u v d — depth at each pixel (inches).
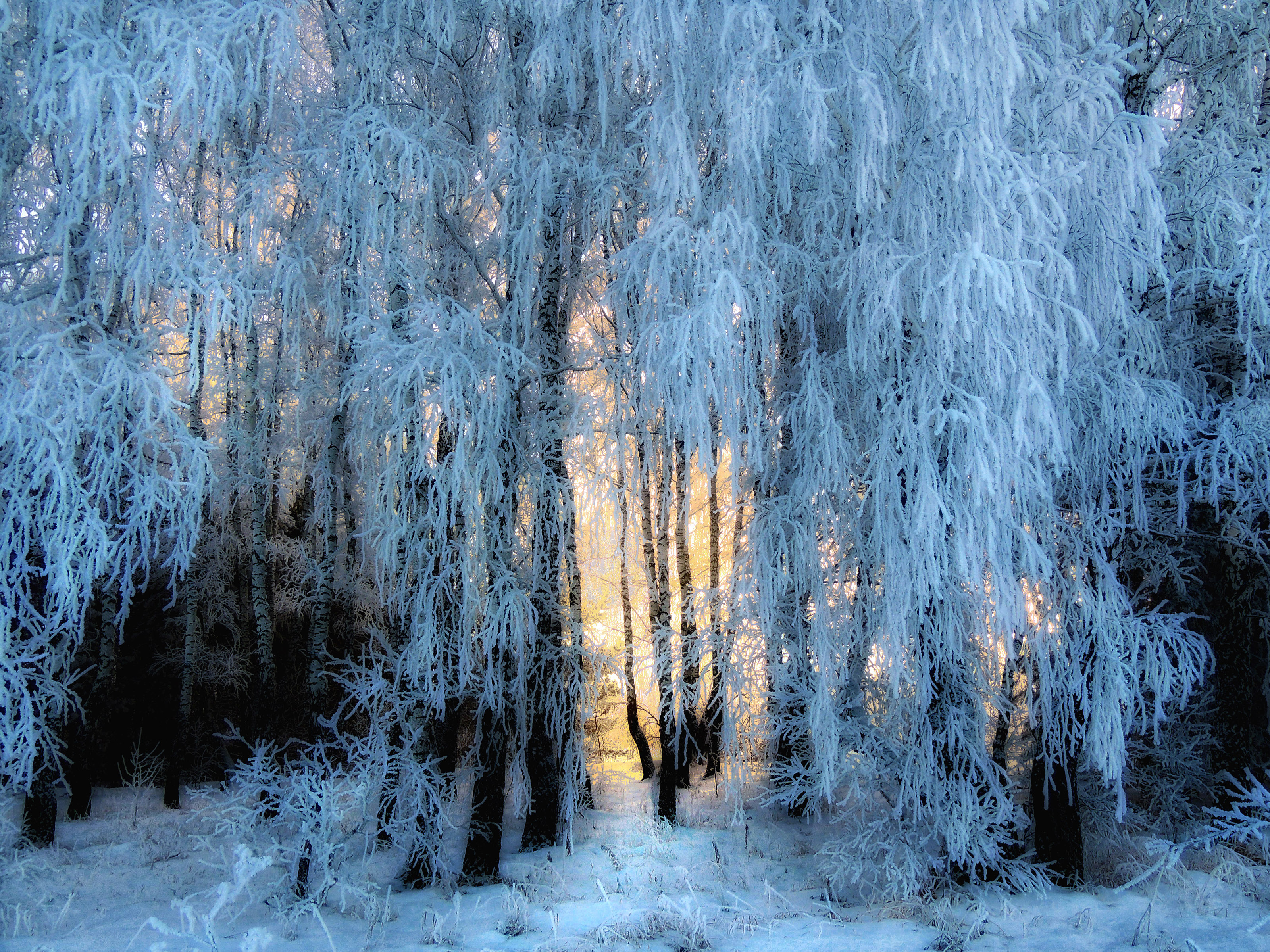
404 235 301.4
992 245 223.8
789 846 345.1
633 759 590.9
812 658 282.5
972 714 270.4
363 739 314.8
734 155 260.5
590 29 279.1
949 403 245.3
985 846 259.0
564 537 339.3
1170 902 257.9
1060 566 279.4
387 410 299.9
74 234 280.2
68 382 249.6
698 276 255.4
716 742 482.3
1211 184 281.4
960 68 217.3
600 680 350.3
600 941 234.2
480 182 323.0
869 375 265.9
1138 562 325.1
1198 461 276.7
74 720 432.5
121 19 248.5
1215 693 339.9
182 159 338.3
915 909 252.8
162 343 313.9
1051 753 282.0
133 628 553.9
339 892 276.1
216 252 286.2
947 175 232.7
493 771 311.6
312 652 393.1
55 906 271.1
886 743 272.2
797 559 280.1
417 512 307.3
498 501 308.7
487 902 276.2
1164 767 345.4
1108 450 273.1
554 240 342.6
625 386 321.1
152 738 552.4
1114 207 244.1
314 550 482.3
